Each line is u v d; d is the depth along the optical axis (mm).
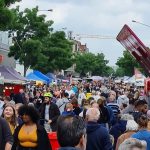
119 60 124438
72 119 6312
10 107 12039
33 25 53375
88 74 157500
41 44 53844
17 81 35906
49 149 10109
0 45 53719
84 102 19594
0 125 10195
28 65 53594
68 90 35094
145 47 18688
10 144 10148
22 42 52625
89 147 10164
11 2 30578
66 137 6230
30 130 10055
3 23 28750
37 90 39938
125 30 18578
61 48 65375
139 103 15547
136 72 61344
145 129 10297
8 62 57469
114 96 21438
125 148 6230
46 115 18859
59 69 69188
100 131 10219
